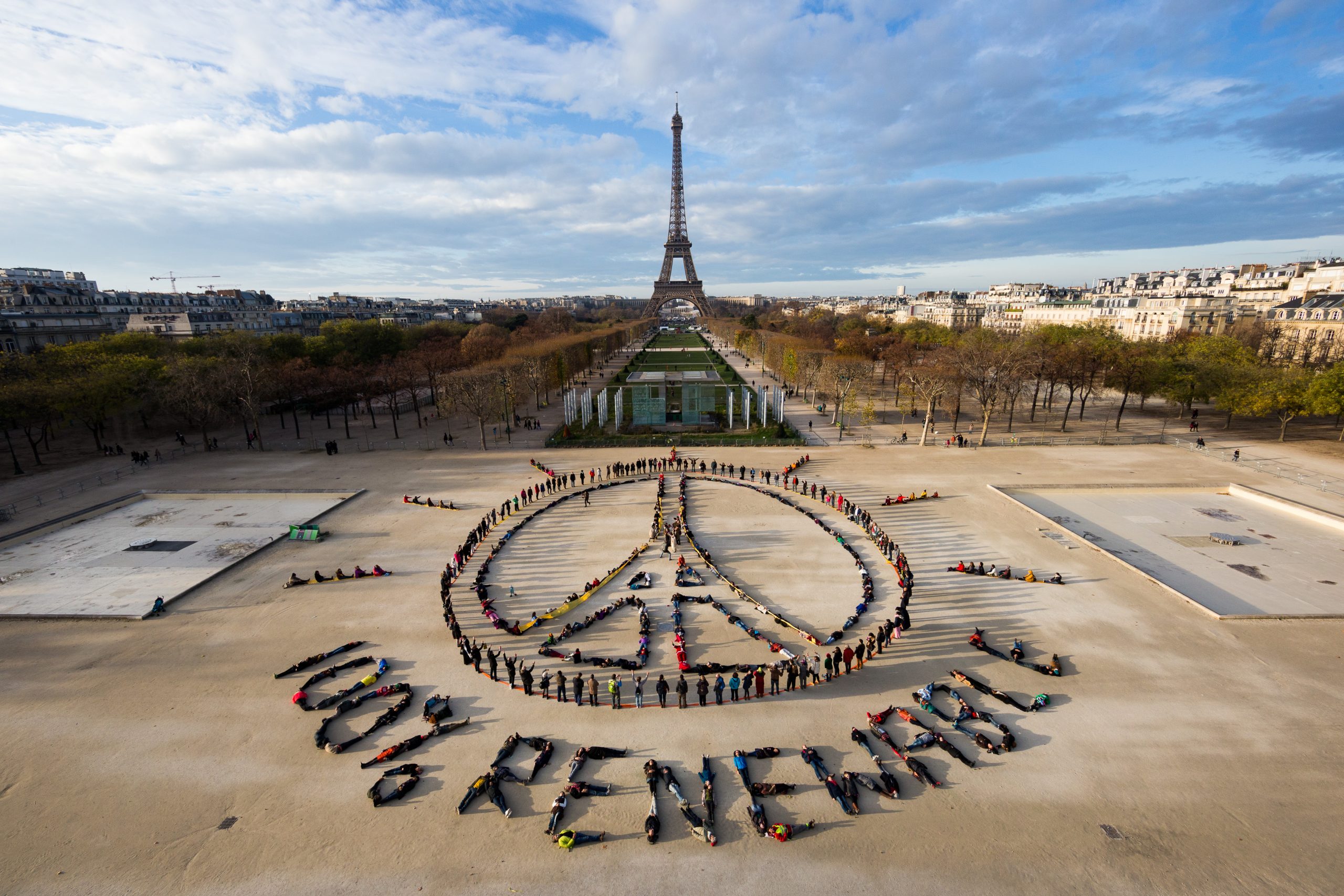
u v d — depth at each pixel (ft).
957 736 139.74
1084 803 120.88
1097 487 309.42
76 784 127.13
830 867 108.37
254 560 234.58
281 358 596.29
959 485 318.24
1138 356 456.86
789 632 182.50
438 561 232.94
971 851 110.83
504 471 352.49
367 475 344.69
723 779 128.36
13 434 453.58
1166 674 160.56
